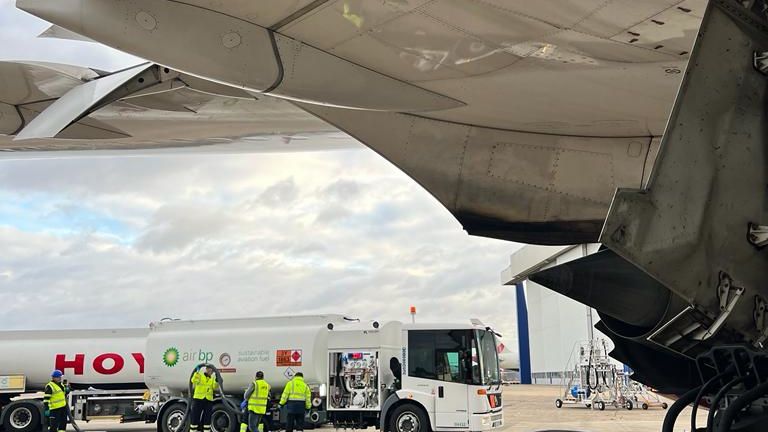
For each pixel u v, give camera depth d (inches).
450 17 148.3
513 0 141.2
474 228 198.4
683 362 135.6
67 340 577.6
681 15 139.9
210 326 557.6
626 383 864.9
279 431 541.0
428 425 458.6
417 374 460.1
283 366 526.9
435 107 177.6
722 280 103.1
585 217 192.9
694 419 106.0
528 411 842.2
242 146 281.3
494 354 477.4
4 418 547.5
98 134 250.8
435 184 195.9
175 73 190.4
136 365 569.6
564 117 184.7
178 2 150.7
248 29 153.8
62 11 152.4
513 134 193.0
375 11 148.2
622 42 152.3
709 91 104.0
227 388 542.3
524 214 195.2
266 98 228.7
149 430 650.2
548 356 1801.2
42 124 195.6
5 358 571.5
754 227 105.3
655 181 99.6
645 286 115.8
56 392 493.4
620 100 175.6
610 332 135.6
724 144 104.5
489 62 163.3
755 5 107.4
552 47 156.4
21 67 215.8
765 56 106.5
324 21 151.6
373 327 509.7
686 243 100.7
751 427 102.9
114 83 188.2
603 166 192.1
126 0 150.5
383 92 170.2
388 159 195.5
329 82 163.8
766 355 98.2
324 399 510.3
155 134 262.7
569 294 119.6
